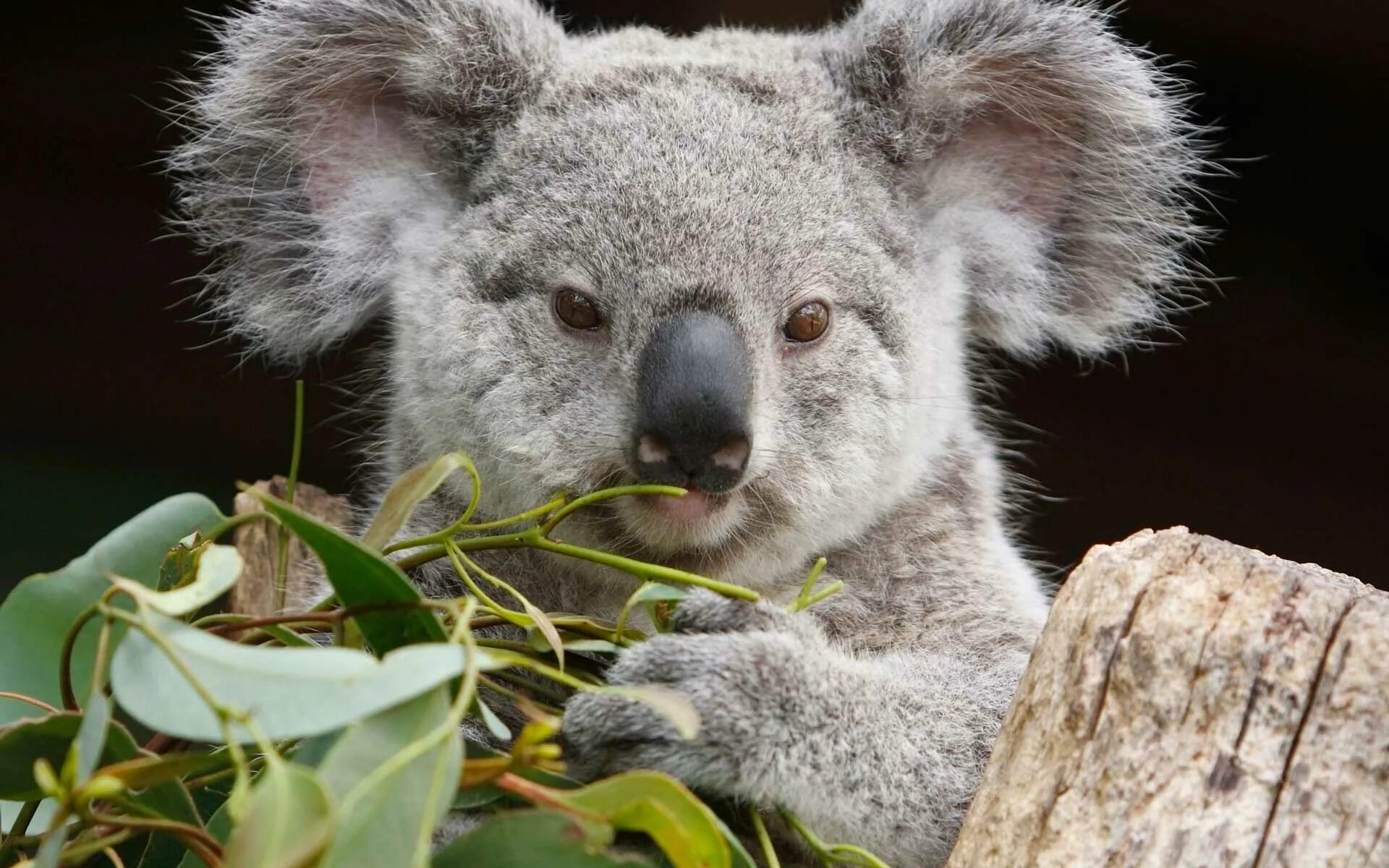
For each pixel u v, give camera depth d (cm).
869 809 458
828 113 577
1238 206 1028
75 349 1059
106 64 1027
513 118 583
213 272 630
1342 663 344
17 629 402
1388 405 1051
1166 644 355
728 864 319
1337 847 333
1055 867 352
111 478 1045
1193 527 1082
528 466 523
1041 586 668
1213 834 339
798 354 533
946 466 589
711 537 520
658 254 520
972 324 633
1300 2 922
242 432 1077
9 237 1046
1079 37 607
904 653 534
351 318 617
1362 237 1018
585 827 321
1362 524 1059
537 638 420
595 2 1038
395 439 595
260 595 672
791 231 532
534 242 538
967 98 601
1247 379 1069
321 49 600
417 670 307
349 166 612
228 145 613
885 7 600
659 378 498
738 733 421
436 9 588
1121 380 1090
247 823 268
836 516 543
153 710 306
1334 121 990
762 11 1030
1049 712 369
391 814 295
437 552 436
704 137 548
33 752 366
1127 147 625
